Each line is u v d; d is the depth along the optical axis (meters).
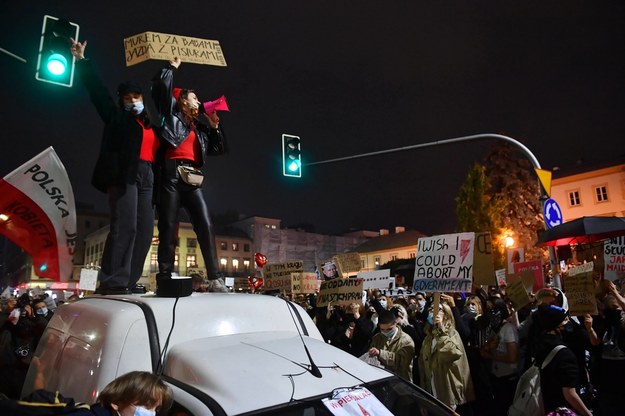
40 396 2.24
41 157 4.21
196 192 4.21
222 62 4.55
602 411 6.41
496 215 36.75
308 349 2.92
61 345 3.12
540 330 4.71
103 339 2.67
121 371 2.57
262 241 71.56
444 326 6.03
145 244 3.97
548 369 4.47
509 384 6.42
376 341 6.57
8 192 4.10
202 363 2.52
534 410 4.48
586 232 8.42
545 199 10.99
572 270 7.00
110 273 3.59
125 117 3.88
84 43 4.05
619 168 40.97
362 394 2.58
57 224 4.30
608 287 6.34
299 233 75.12
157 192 4.14
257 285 14.52
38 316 8.50
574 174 43.78
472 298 8.95
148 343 2.70
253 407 2.29
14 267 83.62
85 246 69.12
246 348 2.76
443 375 5.84
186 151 4.20
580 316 7.21
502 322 6.69
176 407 2.35
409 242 64.75
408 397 2.85
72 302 3.46
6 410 2.05
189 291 3.21
